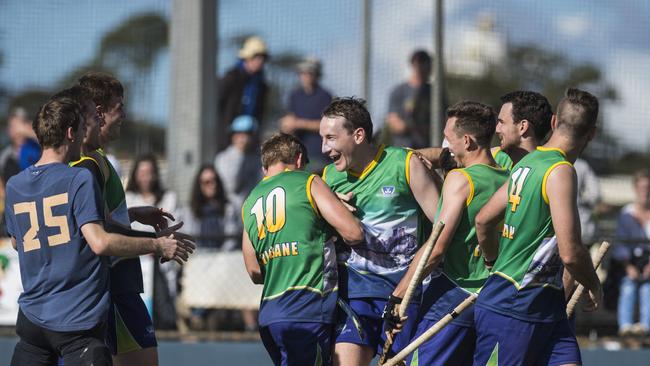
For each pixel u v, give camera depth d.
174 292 34.84
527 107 20.77
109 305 19.80
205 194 37.19
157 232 21.52
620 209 43.59
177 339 34.34
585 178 39.34
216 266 35.25
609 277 35.12
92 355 19.14
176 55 47.72
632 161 47.00
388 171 21.06
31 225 19.47
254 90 45.97
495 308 19.14
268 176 21.16
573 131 19.08
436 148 21.98
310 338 20.47
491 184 20.28
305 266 20.53
